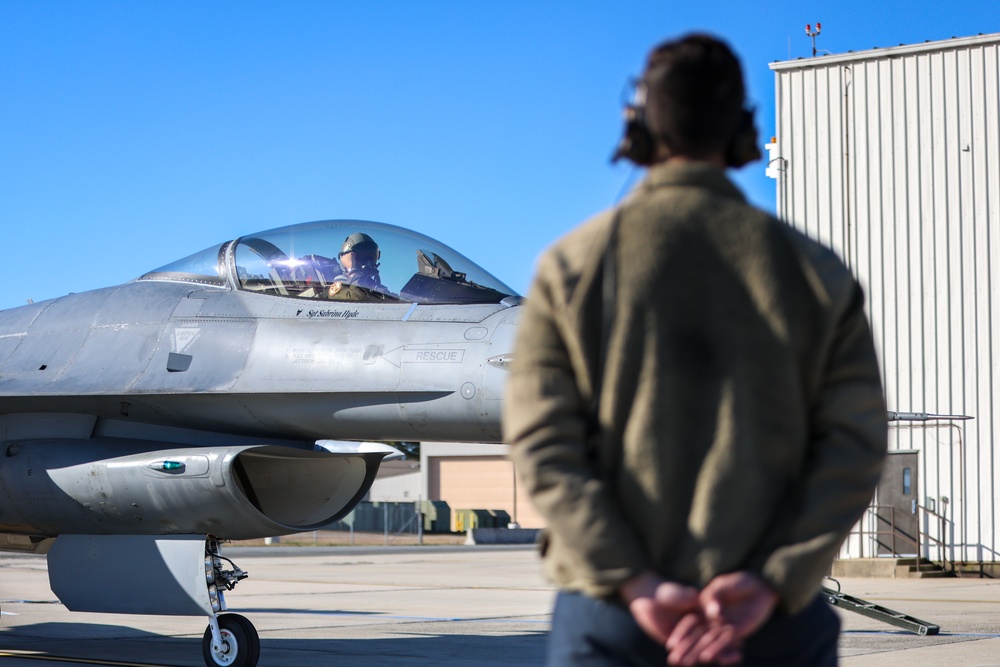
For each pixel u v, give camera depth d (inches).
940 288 776.9
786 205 829.8
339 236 319.3
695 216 74.0
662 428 73.1
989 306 760.3
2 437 335.6
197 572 293.3
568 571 76.3
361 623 466.3
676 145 77.2
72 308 350.9
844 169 812.6
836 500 73.0
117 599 304.2
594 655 76.3
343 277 309.7
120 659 347.6
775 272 73.4
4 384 330.6
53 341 342.3
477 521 1856.5
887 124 801.6
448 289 298.5
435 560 1139.3
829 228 814.5
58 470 308.8
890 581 718.5
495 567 986.1
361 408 290.0
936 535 769.6
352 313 301.4
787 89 835.4
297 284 314.8
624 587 71.6
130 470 296.7
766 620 74.8
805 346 74.1
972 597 578.6
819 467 73.9
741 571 72.5
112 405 323.3
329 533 1973.4
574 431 74.4
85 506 303.9
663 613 71.0
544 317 76.4
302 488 324.5
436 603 578.9
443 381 277.4
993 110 768.3
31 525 319.6
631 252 73.9
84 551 310.8
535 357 75.9
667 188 75.4
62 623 474.9
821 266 74.3
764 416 73.3
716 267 73.5
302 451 305.4
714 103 75.8
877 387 75.9
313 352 297.4
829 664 78.8
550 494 72.6
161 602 298.4
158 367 317.1
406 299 299.3
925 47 788.0
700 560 72.5
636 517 73.8
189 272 340.2
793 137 830.5
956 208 775.7
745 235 73.8
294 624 462.3
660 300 73.3
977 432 759.7
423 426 284.7
